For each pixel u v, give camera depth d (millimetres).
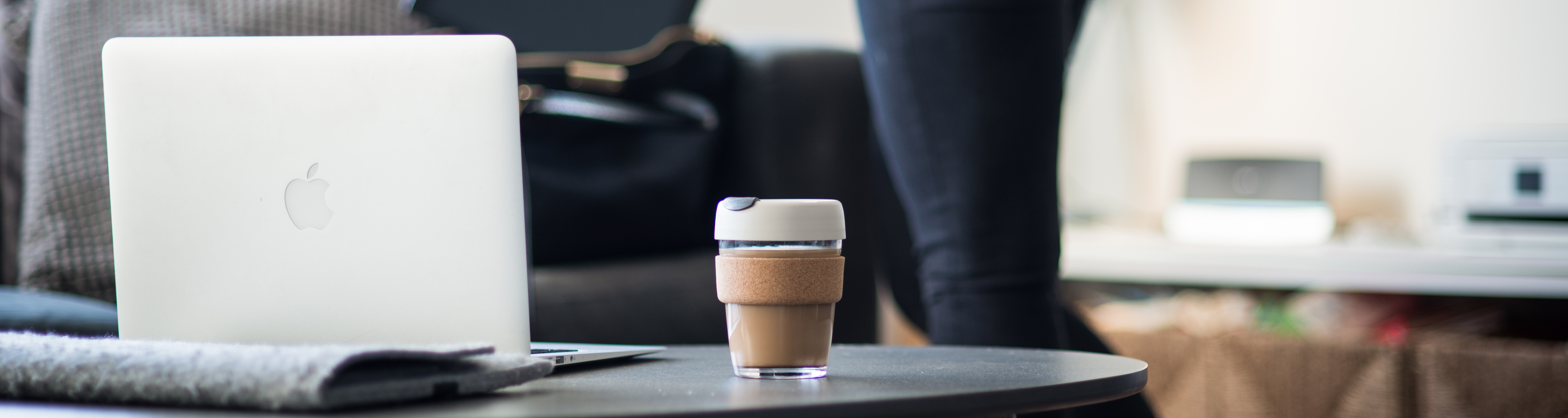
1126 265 3766
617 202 2760
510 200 1575
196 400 1355
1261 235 3914
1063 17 1964
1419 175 4148
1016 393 1423
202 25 2557
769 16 4996
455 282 1573
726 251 1539
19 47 2852
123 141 1591
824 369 1528
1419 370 3148
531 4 2740
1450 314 3590
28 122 2633
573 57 2754
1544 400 2943
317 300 1579
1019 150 1939
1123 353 3680
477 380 1397
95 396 1391
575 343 2467
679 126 2910
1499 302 3734
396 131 1571
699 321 2781
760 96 3023
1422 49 4133
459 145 1571
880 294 4414
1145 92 4691
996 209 1956
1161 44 4641
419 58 1571
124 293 1591
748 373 1524
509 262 1575
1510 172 3455
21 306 2121
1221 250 3615
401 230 1573
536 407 1355
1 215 2898
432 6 2654
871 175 3174
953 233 1982
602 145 2789
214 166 1584
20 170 2906
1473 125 4051
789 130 3018
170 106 1588
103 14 2578
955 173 1960
